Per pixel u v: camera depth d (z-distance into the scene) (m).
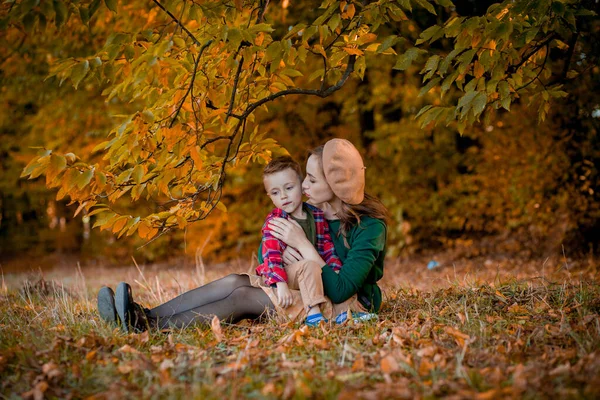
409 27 7.59
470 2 7.93
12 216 16.39
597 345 2.86
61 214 15.77
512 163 8.83
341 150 3.69
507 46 3.86
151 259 12.64
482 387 2.37
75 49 8.14
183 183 4.11
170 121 3.73
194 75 3.54
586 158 8.24
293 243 3.68
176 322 3.71
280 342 3.18
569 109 8.16
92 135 10.11
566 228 8.25
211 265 11.40
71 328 3.59
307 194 3.83
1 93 10.09
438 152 10.15
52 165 3.34
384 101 9.79
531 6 3.69
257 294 3.76
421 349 2.83
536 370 2.47
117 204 11.58
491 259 9.01
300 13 7.77
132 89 4.11
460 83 3.97
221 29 3.53
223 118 4.30
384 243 3.85
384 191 10.19
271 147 4.37
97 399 2.37
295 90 4.27
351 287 3.62
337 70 4.59
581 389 2.29
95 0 3.16
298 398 2.26
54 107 9.87
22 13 3.02
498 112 9.08
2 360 2.83
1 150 13.09
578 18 4.50
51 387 2.50
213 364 2.80
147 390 2.42
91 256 14.15
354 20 4.10
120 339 3.27
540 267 7.74
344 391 2.27
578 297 4.07
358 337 3.28
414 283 7.37
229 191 10.68
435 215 10.12
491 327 3.33
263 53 3.99
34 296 5.84
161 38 3.90
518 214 8.98
